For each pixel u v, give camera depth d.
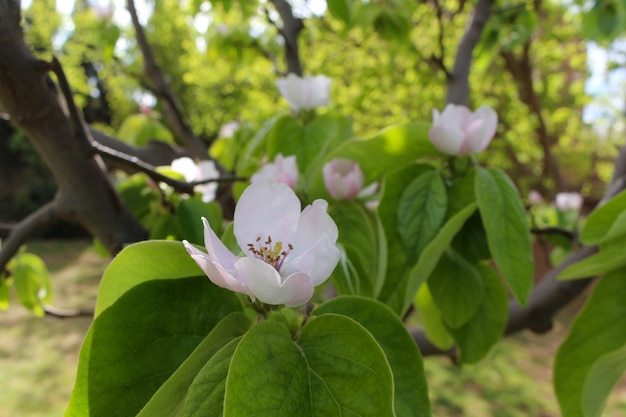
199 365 0.18
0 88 0.31
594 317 0.29
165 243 0.19
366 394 0.16
